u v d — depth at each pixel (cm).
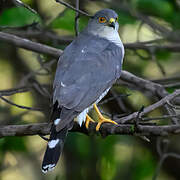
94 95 884
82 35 1020
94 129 851
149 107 874
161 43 1309
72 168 1265
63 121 780
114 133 820
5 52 1336
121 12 1262
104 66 938
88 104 855
